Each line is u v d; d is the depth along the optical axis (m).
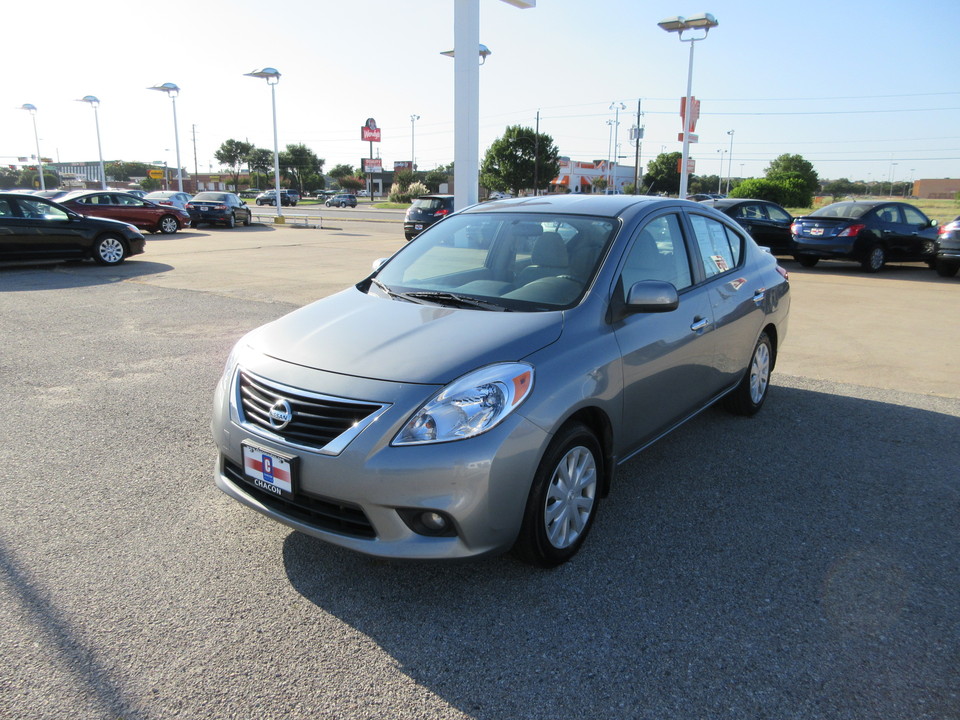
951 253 12.38
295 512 2.82
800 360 6.62
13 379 5.74
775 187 55.28
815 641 2.53
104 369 6.06
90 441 4.41
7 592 2.80
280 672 2.37
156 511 3.50
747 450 4.34
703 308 3.95
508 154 66.31
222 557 3.08
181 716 2.17
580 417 3.08
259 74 30.22
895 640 2.54
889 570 3.00
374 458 2.54
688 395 3.88
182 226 23.22
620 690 2.29
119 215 21.53
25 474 3.91
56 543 3.18
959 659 2.44
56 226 12.81
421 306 3.35
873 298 10.30
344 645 2.51
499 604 2.75
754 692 2.28
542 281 3.39
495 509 2.62
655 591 2.84
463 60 12.84
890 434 4.62
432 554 2.58
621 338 3.22
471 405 2.60
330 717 2.17
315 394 2.70
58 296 9.80
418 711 2.20
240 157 98.81
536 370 2.78
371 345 2.92
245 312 8.71
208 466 4.05
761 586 2.88
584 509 3.10
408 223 20.20
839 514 3.51
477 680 2.34
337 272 12.88
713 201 15.66
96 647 2.48
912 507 3.59
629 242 3.55
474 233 3.95
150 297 9.80
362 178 105.00
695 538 3.27
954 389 5.68
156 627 2.60
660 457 4.23
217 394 3.15
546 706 2.22
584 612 2.70
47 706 2.20
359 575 2.96
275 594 2.81
